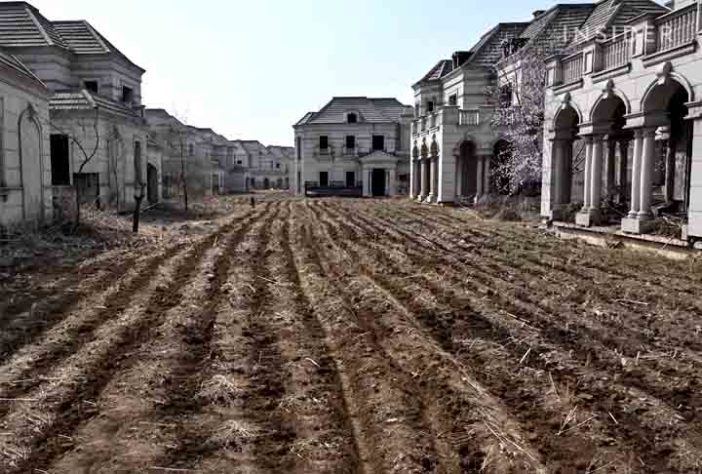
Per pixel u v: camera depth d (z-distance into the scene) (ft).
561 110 69.56
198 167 182.60
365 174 208.74
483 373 23.21
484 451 16.90
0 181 55.42
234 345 26.63
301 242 64.44
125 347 26.37
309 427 18.69
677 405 20.35
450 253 54.80
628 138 72.38
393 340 27.02
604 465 16.25
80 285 38.99
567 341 27.14
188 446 17.43
